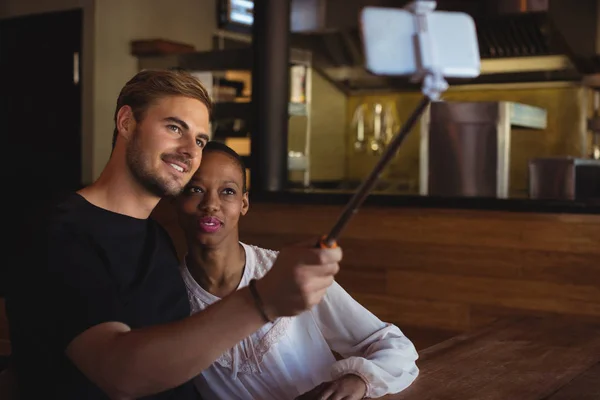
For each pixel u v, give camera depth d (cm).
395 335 170
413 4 83
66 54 627
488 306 346
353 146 716
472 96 655
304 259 106
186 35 692
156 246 150
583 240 325
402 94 683
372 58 82
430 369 184
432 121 472
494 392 165
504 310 343
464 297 352
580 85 606
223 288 165
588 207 323
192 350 112
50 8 637
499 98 645
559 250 330
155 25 659
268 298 110
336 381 153
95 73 611
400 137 90
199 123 145
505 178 457
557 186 420
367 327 168
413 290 365
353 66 660
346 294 168
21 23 652
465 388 167
